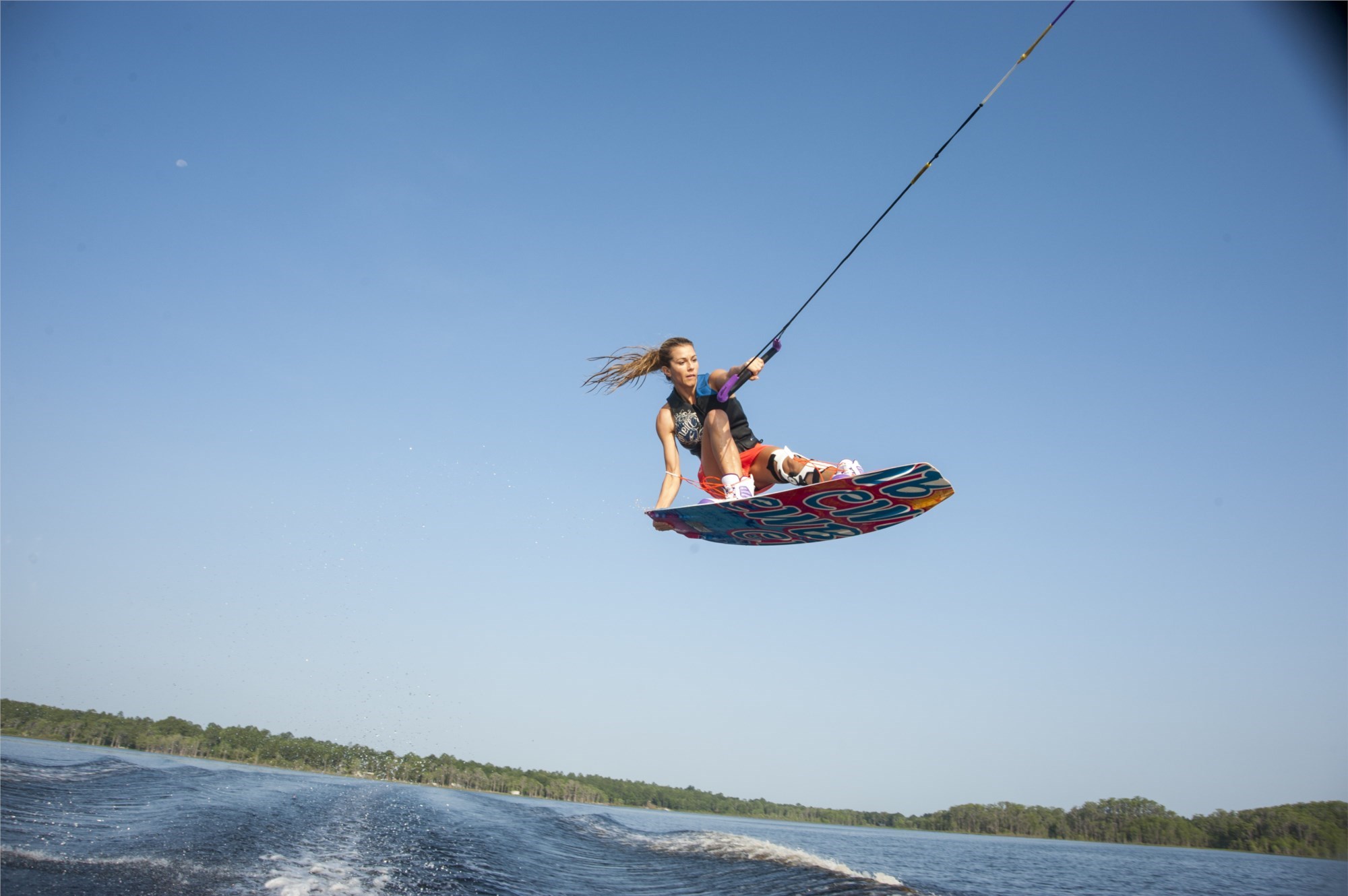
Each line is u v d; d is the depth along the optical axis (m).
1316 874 23.39
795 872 13.03
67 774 12.30
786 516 6.72
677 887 11.00
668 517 7.07
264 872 7.79
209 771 15.27
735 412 7.12
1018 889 15.61
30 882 6.54
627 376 7.30
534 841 13.30
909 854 22.27
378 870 8.60
